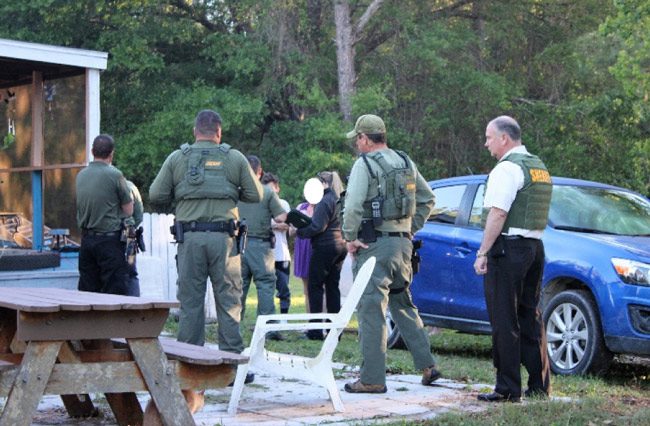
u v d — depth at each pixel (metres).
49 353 5.74
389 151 9.23
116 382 5.94
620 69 29.61
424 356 9.48
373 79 37.84
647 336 10.28
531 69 39.00
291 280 28.78
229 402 8.27
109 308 5.72
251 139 40.62
